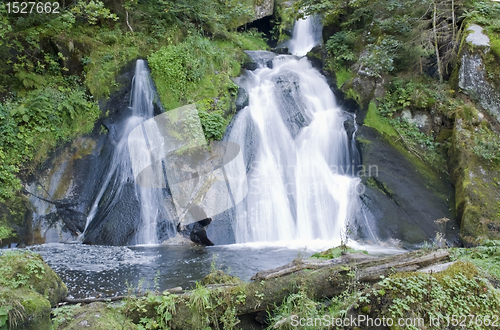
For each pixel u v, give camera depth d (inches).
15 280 142.9
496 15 434.0
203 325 147.9
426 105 418.6
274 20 689.0
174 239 328.5
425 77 455.5
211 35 513.7
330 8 528.4
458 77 416.5
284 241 339.3
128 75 406.3
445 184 377.1
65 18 384.8
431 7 455.8
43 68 379.9
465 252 234.8
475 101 405.7
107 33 418.0
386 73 454.6
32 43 366.9
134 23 448.5
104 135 386.0
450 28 453.1
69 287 201.3
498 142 366.3
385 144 406.0
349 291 159.6
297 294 157.8
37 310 125.7
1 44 349.4
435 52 459.5
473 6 446.6
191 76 416.5
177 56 417.7
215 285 166.7
